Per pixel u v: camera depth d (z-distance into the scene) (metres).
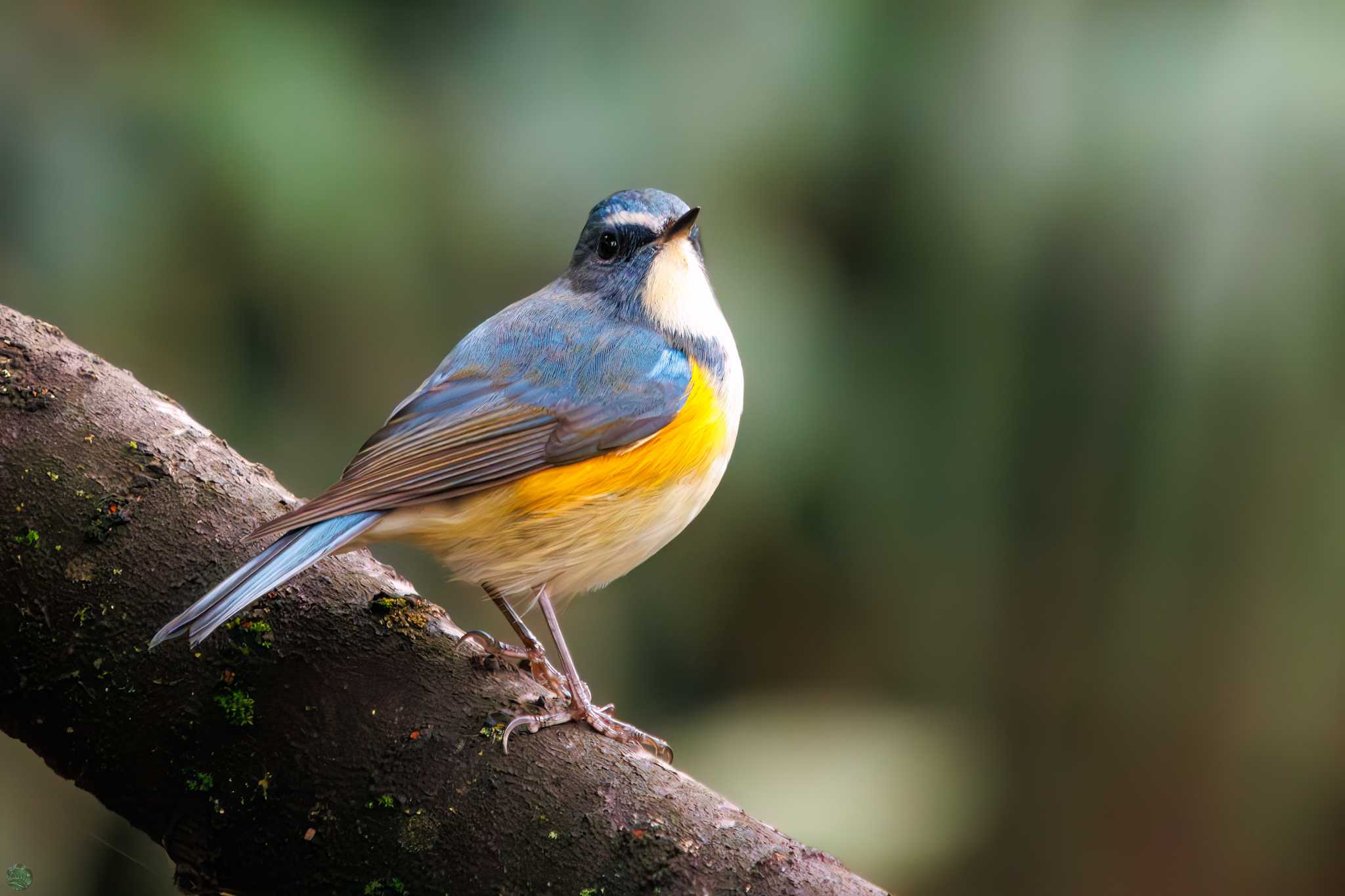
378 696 5.66
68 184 9.30
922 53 10.13
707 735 10.73
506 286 9.99
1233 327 9.94
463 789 5.45
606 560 7.48
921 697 11.58
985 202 10.08
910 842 10.38
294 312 9.83
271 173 9.47
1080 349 10.31
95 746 5.67
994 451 10.41
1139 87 9.91
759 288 9.99
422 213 9.87
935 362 10.35
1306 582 10.53
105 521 5.86
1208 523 10.55
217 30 9.77
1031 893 11.75
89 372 6.34
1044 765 11.90
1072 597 11.16
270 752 5.55
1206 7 10.01
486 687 5.75
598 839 5.32
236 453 6.42
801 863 5.27
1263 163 9.65
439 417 7.35
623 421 7.36
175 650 5.68
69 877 8.44
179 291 9.61
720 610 11.14
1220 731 11.62
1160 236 9.92
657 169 9.95
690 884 5.21
